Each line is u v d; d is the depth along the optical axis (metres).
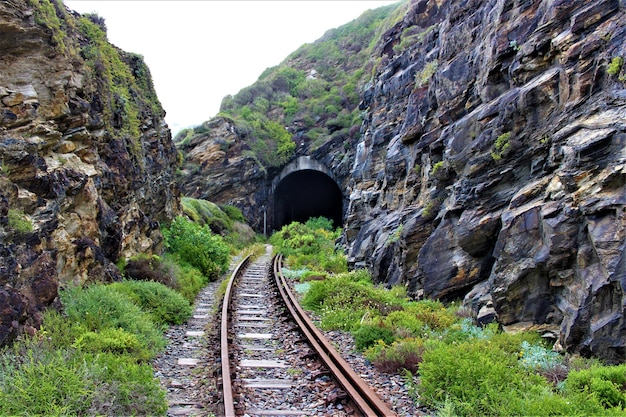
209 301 13.14
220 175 50.22
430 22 26.97
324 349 7.87
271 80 67.88
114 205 12.54
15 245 6.97
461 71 13.35
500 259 8.96
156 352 7.87
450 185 12.86
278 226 57.72
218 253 18.92
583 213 7.39
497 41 11.12
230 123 53.53
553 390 5.96
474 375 5.84
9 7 9.07
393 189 18.89
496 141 10.31
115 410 5.07
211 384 6.39
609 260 6.77
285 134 55.62
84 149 10.73
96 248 10.25
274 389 6.29
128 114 14.93
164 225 18.38
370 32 73.38
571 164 7.88
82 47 12.55
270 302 12.98
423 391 5.98
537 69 9.94
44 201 8.41
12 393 4.80
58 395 4.96
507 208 9.69
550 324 8.09
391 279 14.67
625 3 8.07
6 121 8.40
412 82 20.89
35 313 6.88
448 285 11.12
